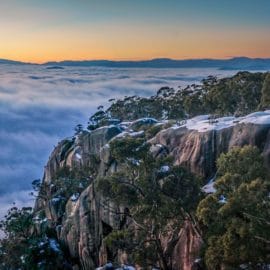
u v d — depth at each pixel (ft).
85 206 187.32
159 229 117.50
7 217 248.52
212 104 255.09
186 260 115.03
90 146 264.11
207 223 85.51
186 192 108.47
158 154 158.61
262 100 204.95
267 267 83.15
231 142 139.13
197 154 146.30
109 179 118.73
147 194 110.52
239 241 77.10
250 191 78.54
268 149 127.54
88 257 183.52
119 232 117.70
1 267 207.31
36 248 208.03
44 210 272.51
